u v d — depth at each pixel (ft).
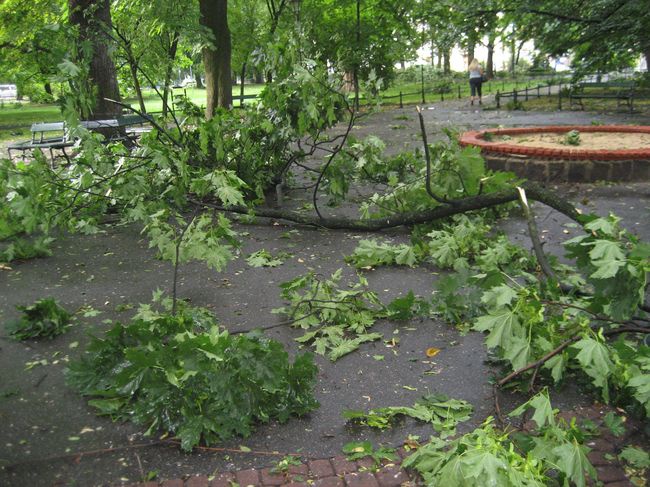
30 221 19.80
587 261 12.53
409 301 15.38
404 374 13.19
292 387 11.45
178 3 37.35
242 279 19.02
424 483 9.57
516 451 10.23
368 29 63.67
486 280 12.86
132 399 11.88
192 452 10.55
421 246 20.44
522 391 12.04
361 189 31.58
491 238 21.08
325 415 11.69
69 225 22.71
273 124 25.46
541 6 45.50
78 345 14.83
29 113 99.66
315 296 16.25
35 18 51.65
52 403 12.18
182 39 39.11
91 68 43.86
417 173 25.95
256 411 11.03
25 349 14.62
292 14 64.08
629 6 41.24
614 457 10.14
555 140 35.53
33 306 15.49
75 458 10.39
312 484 9.64
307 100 23.35
